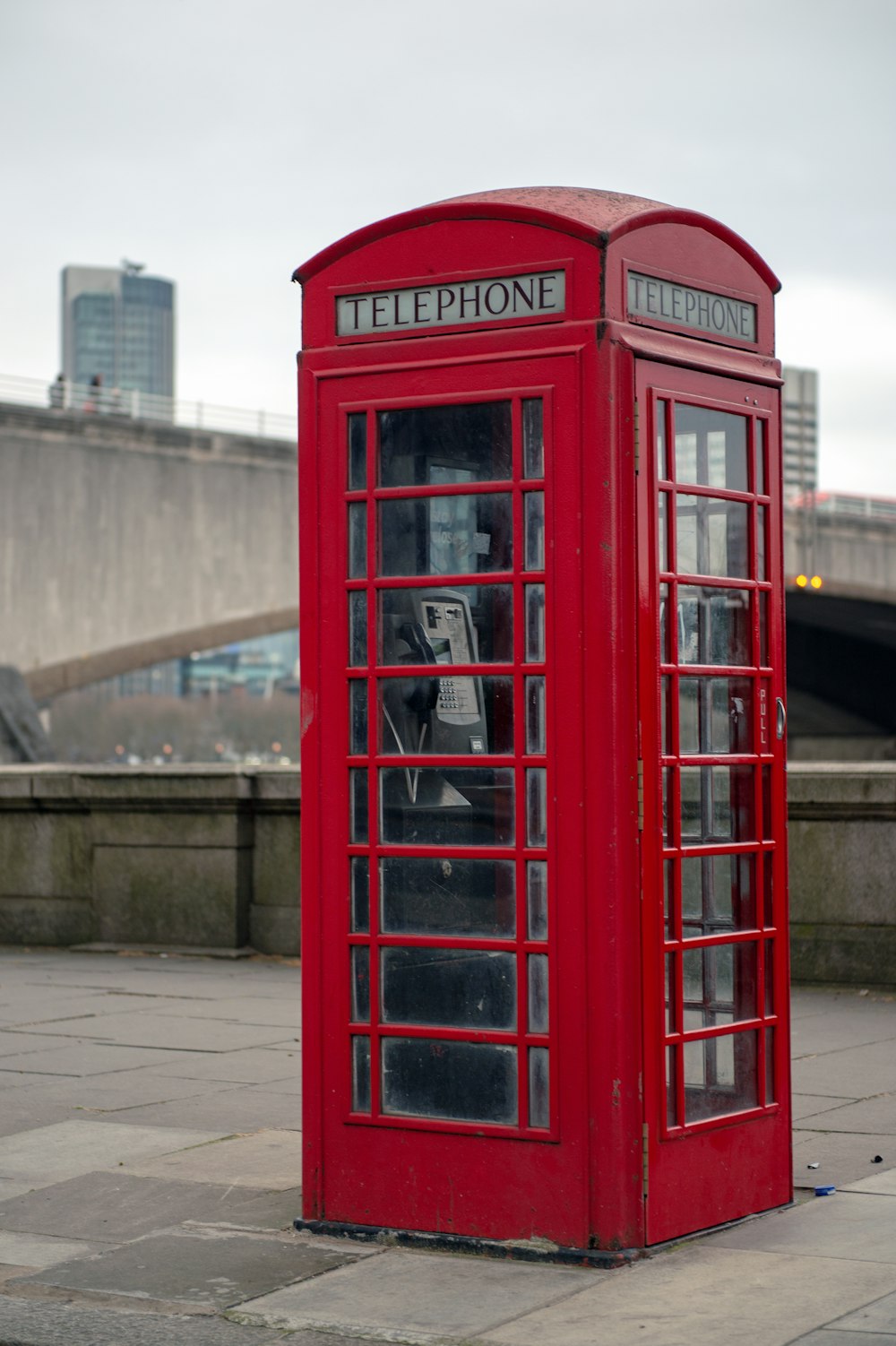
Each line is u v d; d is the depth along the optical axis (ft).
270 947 41.01
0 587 137.90
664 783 17.04
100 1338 14.79
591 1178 16.44
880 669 249.96
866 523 209.77
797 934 34.81
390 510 17.69
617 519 16.48
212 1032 30.27
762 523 18.54
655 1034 16.66
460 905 17.34
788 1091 18.52
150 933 42.04
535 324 16.85
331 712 17.95
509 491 16.96
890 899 33.91
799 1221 17.69
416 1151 17.34
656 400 16.93
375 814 17.72
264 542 152.76
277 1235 17.79
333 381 17.95
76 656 141.69
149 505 146.20
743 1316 14.66
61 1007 33.30
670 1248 16.76
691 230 17.79
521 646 16.90
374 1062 17.62
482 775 17.22
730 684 18.11
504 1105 17.04
